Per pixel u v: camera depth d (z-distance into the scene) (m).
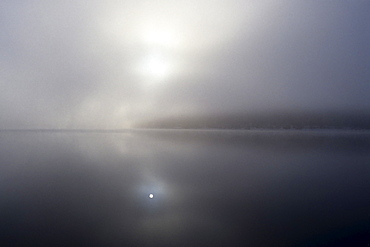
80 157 25.41
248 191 14.19
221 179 16.73
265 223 10.19
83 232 9.43
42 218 10.64
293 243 8.71
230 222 10.26
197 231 9.64
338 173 18.20
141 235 9.25
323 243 8.62
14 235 9.22
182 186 15.19
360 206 11.77
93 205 12.15
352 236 9.06
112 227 9.88
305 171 18.94
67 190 14.38
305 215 10.90
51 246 8.45
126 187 14.99
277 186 15.15
